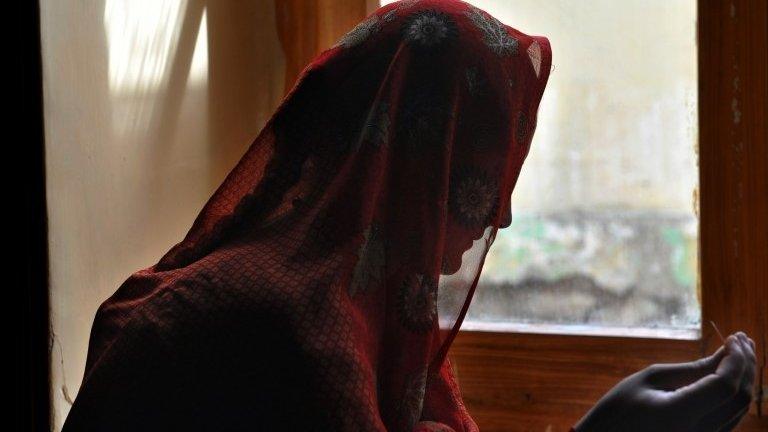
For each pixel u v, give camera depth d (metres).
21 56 0.82
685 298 1.14
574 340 1.15
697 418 0.74
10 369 0.85
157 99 1.03
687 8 1.12
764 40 1.06
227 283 0.65
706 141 1.09
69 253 0.89
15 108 0.83
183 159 1.09
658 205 1.14
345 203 0.66
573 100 1.17
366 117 0.68
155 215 1.04
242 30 1.22
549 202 1.18
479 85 0.70
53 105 0.85
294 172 0.70
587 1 1.15
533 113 0.76
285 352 0.62
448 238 0.71
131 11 0.97
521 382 1.18
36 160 0.84
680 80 1.13
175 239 1.09
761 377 1.08
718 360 0.78
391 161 0.68
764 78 1.07
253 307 0.63
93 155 0.92
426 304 0.67
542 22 1.17
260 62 1.25
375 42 0.70
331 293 0.63
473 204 0.71
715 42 1.08
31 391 0.85
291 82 1.25
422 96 0.68
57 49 0.86
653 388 0.77
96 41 0.91
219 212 0.73
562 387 1.16
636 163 1.15
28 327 0.85
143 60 1.00
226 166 1.20
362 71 0.70
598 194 1.17
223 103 1.18
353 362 0.61
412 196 0.68
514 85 0.73
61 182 0.87
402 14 0.70
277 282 0.64
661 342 1.12
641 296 1.16
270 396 0.62
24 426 0.85
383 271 0.67
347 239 0.65
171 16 1.05
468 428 0.75
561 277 1.18
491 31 0.72
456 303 0.72
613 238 1.16
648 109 1.14
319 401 0.60
